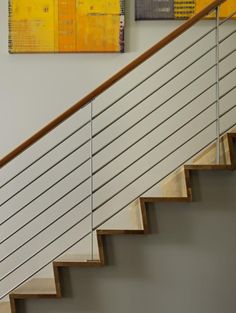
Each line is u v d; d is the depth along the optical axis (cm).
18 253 375
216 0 295
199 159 325
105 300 300
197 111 373
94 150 375
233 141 295
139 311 298
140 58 295
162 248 298
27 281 339
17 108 378
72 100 377
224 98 371
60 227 375
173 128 374
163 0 374
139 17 374
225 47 372
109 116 375
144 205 295
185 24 294
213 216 297
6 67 378
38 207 375
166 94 374
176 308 298
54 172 375
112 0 374
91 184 339
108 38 374
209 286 297
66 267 301
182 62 373
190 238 297
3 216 376
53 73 377
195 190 298
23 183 376
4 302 356
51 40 375
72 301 301
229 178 296
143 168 374
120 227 367
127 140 375
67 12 375
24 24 376
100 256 295
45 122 377
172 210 298
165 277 298
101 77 376
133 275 299
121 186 375
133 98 375
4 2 378
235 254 296
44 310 301
